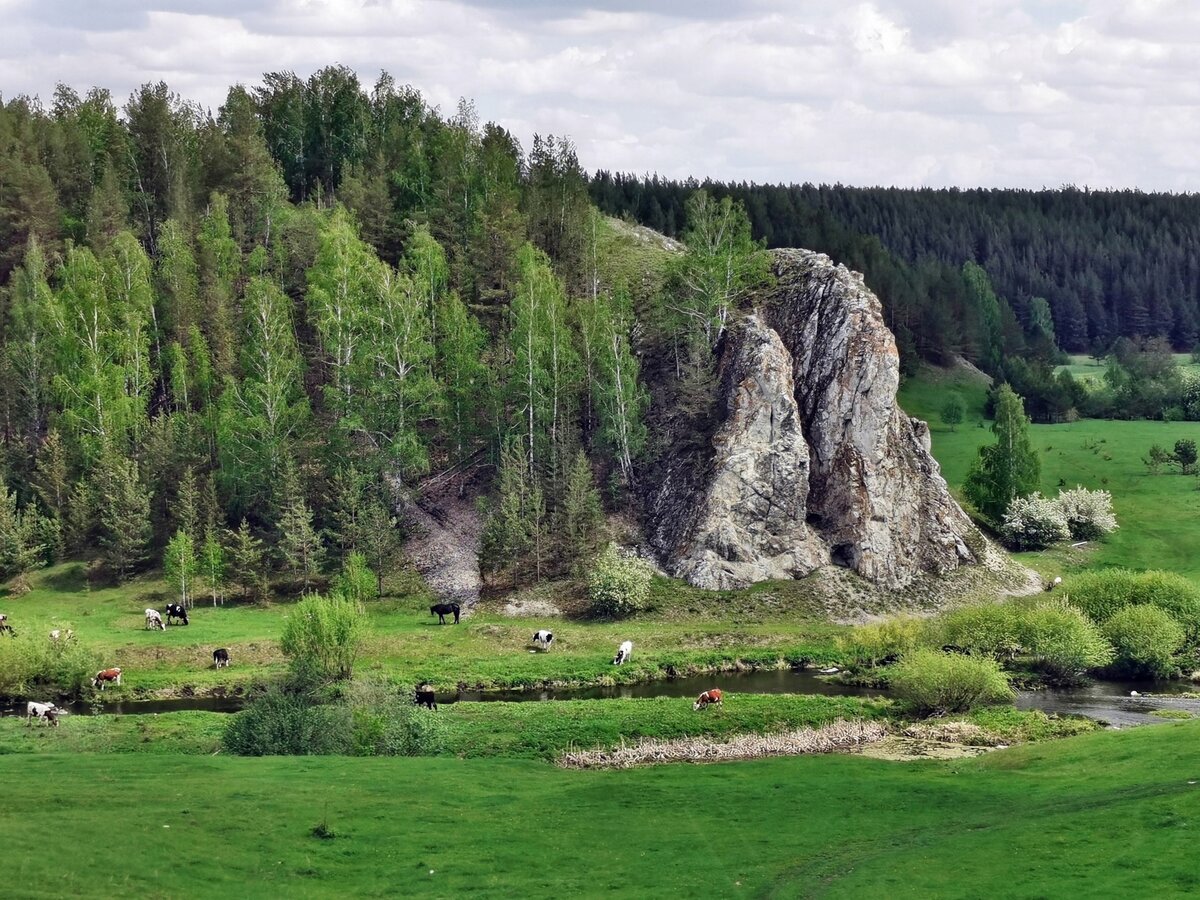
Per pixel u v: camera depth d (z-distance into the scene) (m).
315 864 52.19
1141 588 107.88
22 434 146.00
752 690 97.12
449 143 181.88
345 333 137.75
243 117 184.38
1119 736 73.31
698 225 143.62
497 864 53.31
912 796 64.00
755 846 56.41
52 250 166.00
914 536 127.06
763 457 125.81
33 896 46.16
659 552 125.81
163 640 106.50
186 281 152.00
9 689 93.19
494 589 121.62
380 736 75.44
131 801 58.22
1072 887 48.28
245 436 132.00
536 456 135.00
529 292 137.38
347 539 123.81
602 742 78.69
